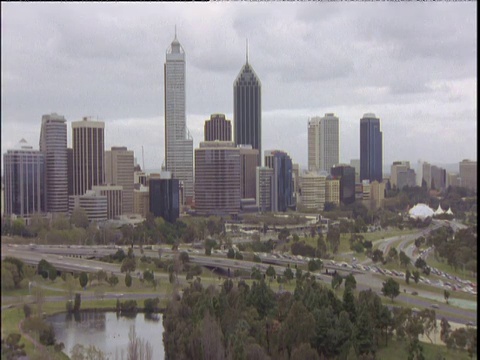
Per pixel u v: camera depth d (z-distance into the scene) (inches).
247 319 6082.7
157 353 6181.1
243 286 7317.9
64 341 6501.0
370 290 7244.1
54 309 7283.5
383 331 6190.9
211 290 7003.0
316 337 5743.1
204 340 5728.3
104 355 6003.9
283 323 5905.5
